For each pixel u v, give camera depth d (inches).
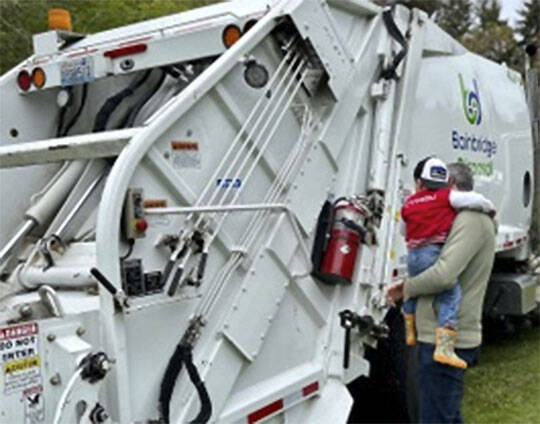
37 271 116.7
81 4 449.4
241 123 123.0
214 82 116.2
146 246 105.0
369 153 159.2
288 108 134.6
